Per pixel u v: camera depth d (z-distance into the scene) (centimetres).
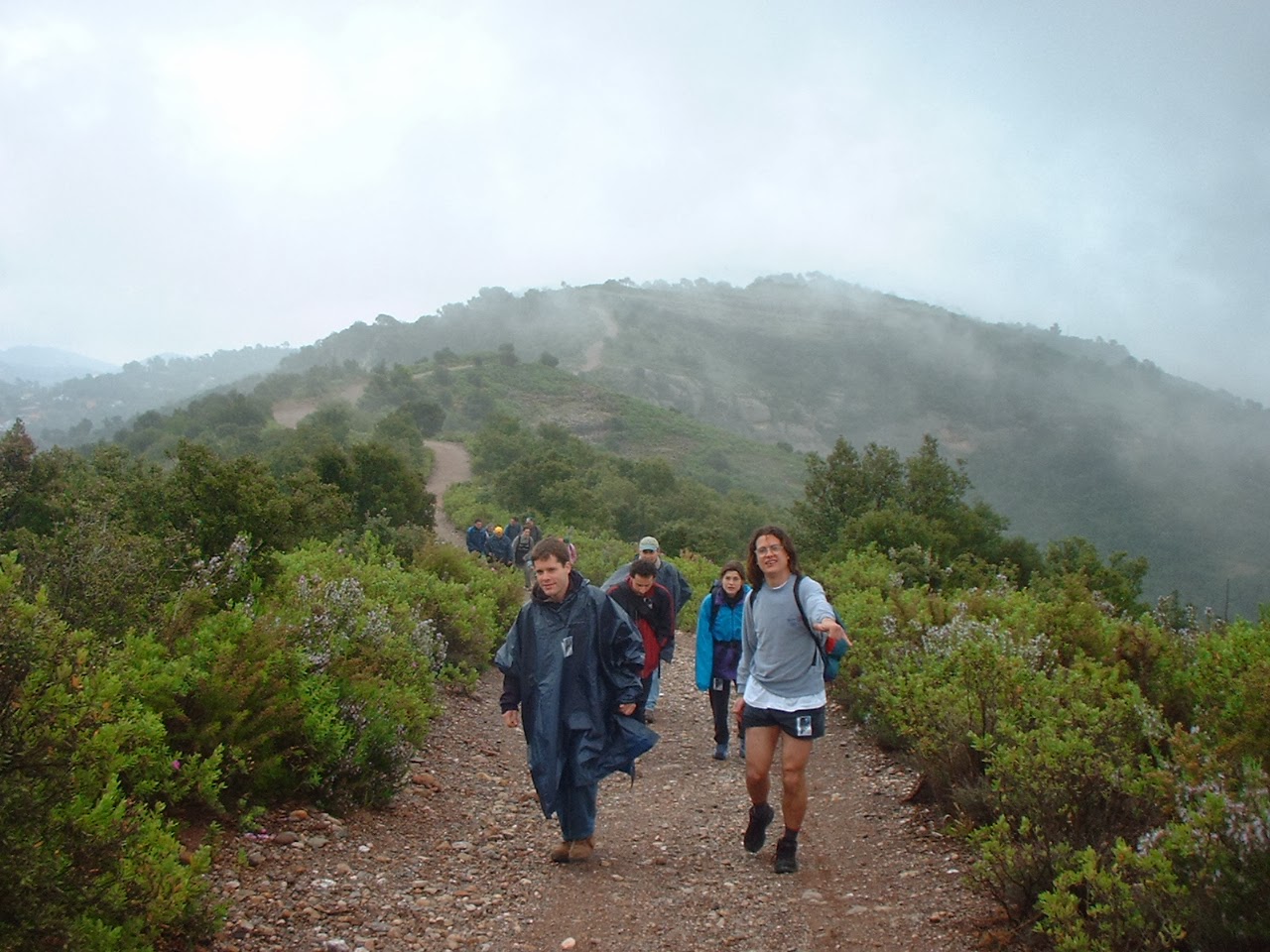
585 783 498
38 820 307
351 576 1059
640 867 515
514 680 522
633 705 513
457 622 1075
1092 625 796
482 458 7769
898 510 2523
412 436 8306
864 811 615
